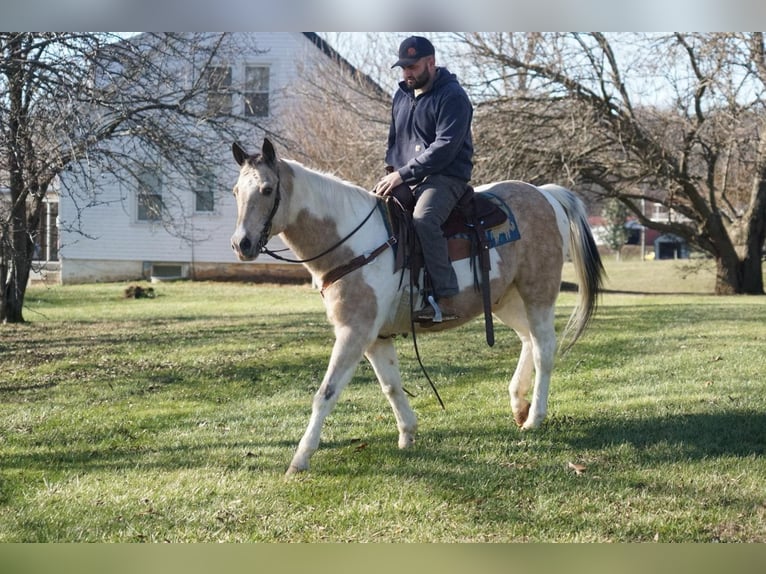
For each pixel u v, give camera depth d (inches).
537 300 247.3
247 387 347.3
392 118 240.2
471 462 218.5
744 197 1043.9
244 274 1077.8
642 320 567.8
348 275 212.7
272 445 242.2
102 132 498.3
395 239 218.7
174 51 499.8
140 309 753.6
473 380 346.9
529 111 803.4
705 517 176.2
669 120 822.5
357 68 957.2
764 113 763.4
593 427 250.1
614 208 1766.7
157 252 1085.1
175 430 266.4
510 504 186.9
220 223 1072.2
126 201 1075.3
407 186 227.8
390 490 197.3
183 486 203.0
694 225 989.8
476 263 230.8
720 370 342.3
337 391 211.8
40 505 191.8
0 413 297.7
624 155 842.2
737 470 205.2
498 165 788.6
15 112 406.6
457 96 223.9
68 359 433.7
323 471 213.3
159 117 513.0
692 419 254.8
